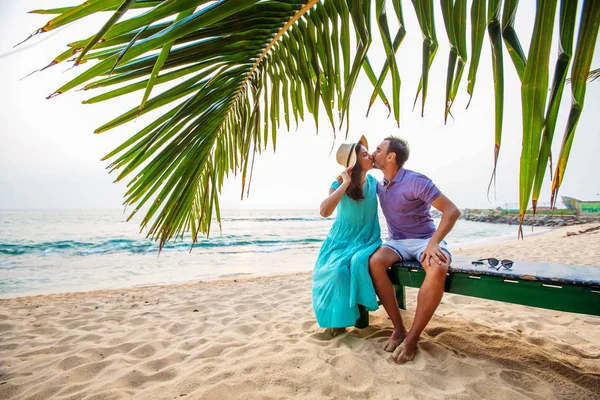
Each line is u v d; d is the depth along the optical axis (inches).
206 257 518.3
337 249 104.1
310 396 68.7
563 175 23.6
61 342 122.1
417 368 78.7
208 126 61.2
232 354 94.5
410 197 96.3
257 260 489.1
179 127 55.0
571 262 335.0
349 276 96.0
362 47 37.3
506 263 87.4
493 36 27.1
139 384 81.6
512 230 1376.7
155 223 66.6
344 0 41.1
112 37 31.7
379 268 91.9
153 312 165.9
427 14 30.8
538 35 24.4
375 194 106.6
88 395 75.8
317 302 98.8
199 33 37.6
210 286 247.6
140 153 48.1
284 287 225.1
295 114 56.6
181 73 44.6
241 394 69.6
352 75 37.8
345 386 72.6
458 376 76.1
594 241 553.9
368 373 76.6
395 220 102.2
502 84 26.6
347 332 104.3
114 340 120.3
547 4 23.9
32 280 333.4
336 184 109.5
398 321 91.6
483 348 91.6
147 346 109.7
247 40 44.4
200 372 81.7
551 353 93.9
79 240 714.8
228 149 67.7
